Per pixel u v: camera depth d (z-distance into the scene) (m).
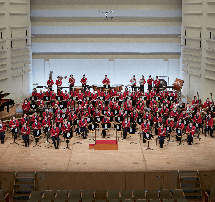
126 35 37.44
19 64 34.84
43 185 21.42
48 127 26.70
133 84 34.59
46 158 24.17
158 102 33.19
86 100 31.08
